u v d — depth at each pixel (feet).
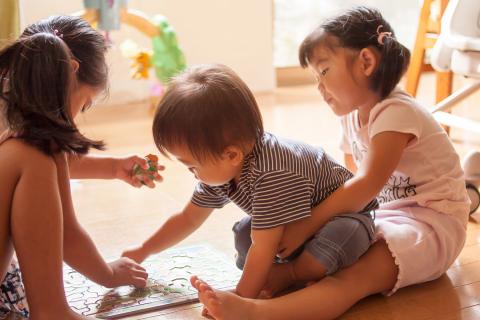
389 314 3.15
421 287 3.46
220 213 4.62
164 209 4.82
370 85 3.57
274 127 7.51
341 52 3.53
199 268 3.68
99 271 3.25
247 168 3.13
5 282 2.92
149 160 3.61
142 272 3.45
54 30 2.92
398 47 3.58
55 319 2.75
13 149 2.70
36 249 2.70
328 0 10.22
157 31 7.89
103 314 3.14
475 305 3.24
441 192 3.61
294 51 10.46
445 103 5.82
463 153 6.15
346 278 3.19
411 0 10.70
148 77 8.31
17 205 2.67
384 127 3.45
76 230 3.12
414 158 3.60
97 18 7.22
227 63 9.60
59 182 2.96
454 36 5.24
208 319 3.10
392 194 3.75
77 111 3.02
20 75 2.68
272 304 2.93
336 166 3.48
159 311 3.20
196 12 9.25
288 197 3.06
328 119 7.93
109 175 3.63
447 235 3.51
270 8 9.70
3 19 4.69
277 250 3.25
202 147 2.97
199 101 2.96
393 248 3.30
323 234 3.18
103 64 3.06
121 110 8.56
